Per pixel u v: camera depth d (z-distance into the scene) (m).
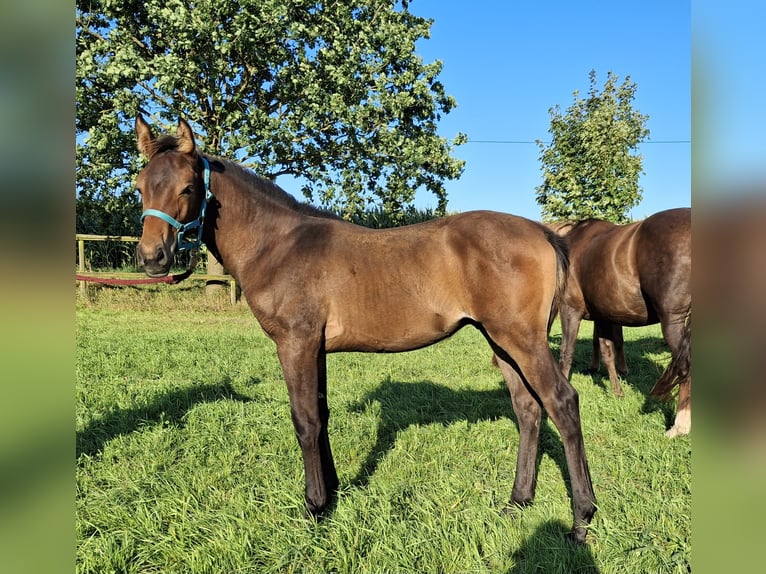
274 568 2.39
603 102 8.73
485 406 4.90
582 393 5.34
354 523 2.68
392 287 2.84
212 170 3.03
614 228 5.05
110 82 8.95
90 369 5.74
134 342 7.52
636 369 6.77
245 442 3.82
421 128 11.42
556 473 3.45
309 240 2.99
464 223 2.86
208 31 8.92
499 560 2.47
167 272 2.77
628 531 2.64
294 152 10.80
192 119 10.11
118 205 11.26
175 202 2.77
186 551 2.51
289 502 2.97
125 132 9.88
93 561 2.38
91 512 2.83
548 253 2.76
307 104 9.91
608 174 8.46
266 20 9.13
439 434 4.07
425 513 2.79
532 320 2.70
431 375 6.19
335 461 3.60
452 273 2.79
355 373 6.13
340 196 11.05
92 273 11.48
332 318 2.91
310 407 2.85
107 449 3.57
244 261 3.04
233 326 9.50
